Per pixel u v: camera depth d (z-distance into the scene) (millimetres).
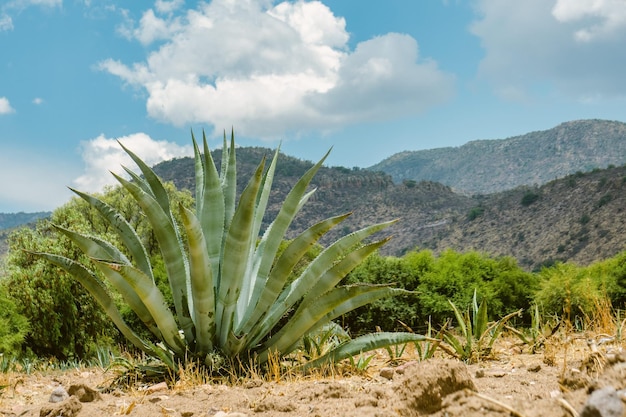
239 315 5398
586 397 2166
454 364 2521
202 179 5852
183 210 4336
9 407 4059
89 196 5191
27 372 6789
